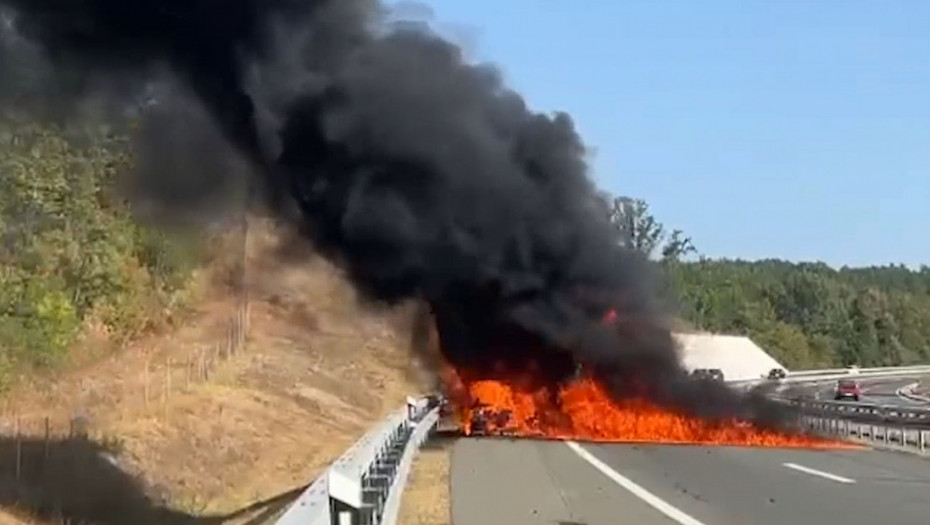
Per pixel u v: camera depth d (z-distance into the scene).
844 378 109.56
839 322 158.00
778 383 69.94
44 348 33.69
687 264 135.12
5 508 18.39
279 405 36.19
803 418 37.56
